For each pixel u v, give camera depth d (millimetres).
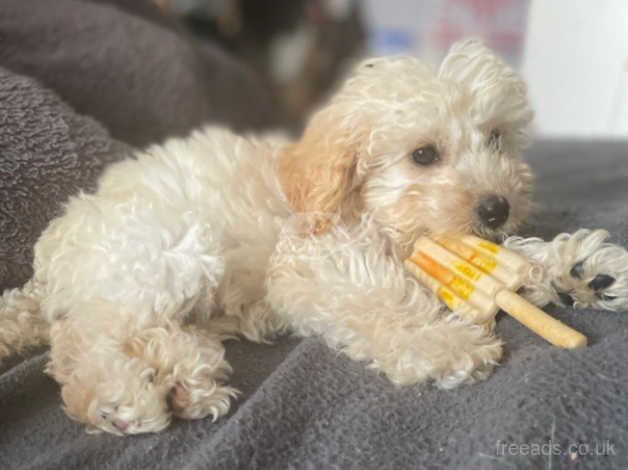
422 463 245
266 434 257
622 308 305
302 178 365
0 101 397
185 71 588
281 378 285
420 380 282
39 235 392
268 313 359
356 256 336
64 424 286
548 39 702
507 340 299
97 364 288
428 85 358
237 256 359
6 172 380
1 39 494
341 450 253
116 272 318
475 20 942
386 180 366
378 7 1115
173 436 272
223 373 302
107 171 408
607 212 420
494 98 370
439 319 312
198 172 377
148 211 335
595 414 241
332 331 318
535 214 416
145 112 552
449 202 344
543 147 694
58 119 417
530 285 308
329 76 1146
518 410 245
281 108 1079
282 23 1218
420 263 338
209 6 1127
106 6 594
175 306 324
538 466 227
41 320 353
